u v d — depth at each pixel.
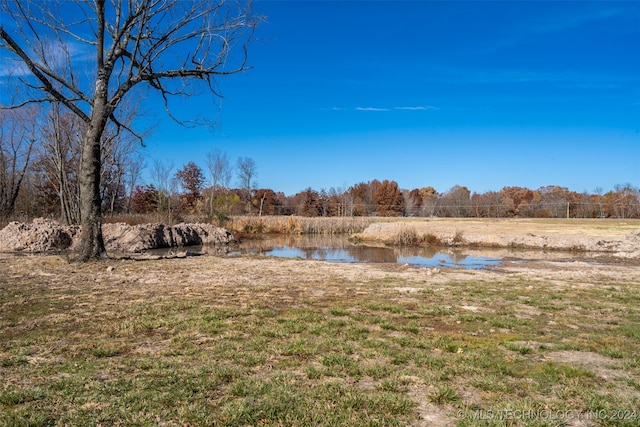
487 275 12.32
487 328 6.47
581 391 4.10
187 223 32.41
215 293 8.73
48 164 32.47
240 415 3.49
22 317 6.59
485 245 25.80
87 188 12.97
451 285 10.34
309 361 4.86
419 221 44.19
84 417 3.42
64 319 6.47
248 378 4.27
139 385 4.04
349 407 3.67
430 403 3.84
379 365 4.73
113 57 12.73
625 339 5.96
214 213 38.53
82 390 3.94
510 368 4.72
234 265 13.32
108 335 5.73
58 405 3.63
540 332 6.28
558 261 18.59
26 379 4.20
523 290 9.71
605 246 23.14
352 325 6.40
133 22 12.54
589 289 9.96
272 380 4.24
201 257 15.82
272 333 5.87
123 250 22.12
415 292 9.28
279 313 7.12
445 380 4.38
